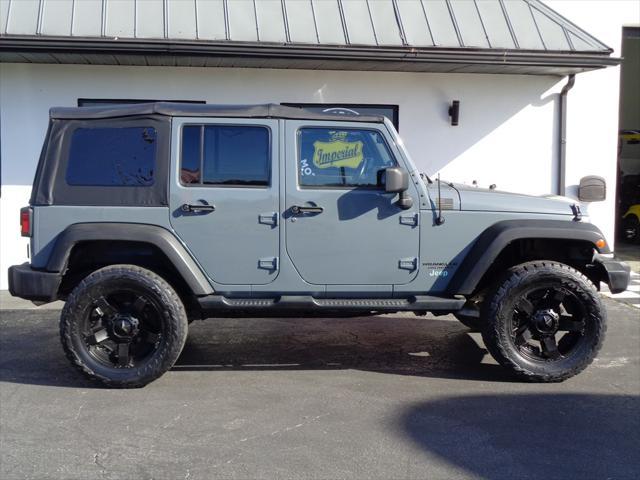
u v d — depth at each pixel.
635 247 14.47
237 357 6.28
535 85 9.84
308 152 5.37
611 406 4.98
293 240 5.34
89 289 5.18
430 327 7.43
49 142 5.34
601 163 10.02
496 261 5.88
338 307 5.40
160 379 5.61
